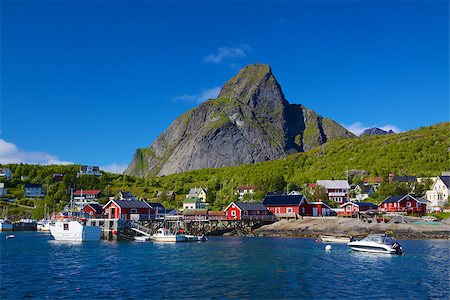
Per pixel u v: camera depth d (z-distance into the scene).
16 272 52.56
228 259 64.25
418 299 38.84
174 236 97.38
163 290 42.31
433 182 174.25
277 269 54.53
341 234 110.62
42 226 161.12
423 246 83.06
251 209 134.75
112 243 93.94
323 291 41.91
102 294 40.75
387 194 165.88
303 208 138.00
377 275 50.22
